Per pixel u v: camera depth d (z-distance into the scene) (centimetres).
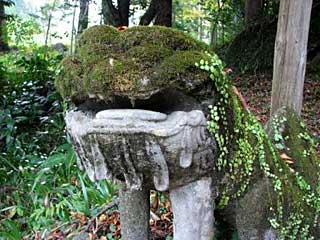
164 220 249
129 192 172
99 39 142
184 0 1424
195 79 141
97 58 140
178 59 138
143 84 134
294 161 210
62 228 270
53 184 324
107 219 258
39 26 1373
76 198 289
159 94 144
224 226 196
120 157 142
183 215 158
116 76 134
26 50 1201
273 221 178
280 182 183
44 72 614
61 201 288
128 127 133
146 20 874
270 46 765
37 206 299
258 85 688
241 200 176
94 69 138
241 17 1055
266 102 599
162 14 834
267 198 176
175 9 1438
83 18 1000
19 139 441
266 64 758
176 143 139
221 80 151
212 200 162
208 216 161
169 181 151
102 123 134
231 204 177
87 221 266
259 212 176
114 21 869
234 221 185
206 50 151
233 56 809
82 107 153
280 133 216
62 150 368
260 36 784
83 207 275
